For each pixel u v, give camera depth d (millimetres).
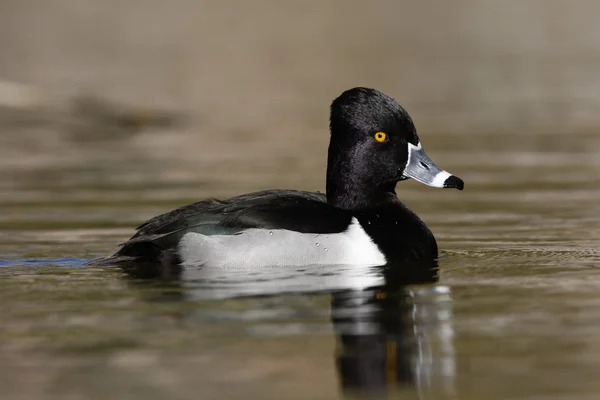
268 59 32688
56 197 15711
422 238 10859
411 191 16750
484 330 8102
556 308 8719
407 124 11062
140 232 10641
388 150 10984
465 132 22109
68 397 6730
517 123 23172
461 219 13953
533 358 7422
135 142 21750
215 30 37594
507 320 8367
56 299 9086
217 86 28328
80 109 24406
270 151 20453
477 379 7055
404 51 34344
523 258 10992
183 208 10742
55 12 40188
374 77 29578
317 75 30031
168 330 8125
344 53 33906
